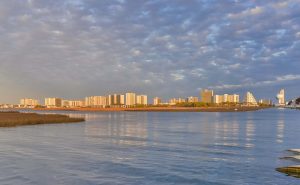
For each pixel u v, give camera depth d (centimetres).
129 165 3919
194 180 3259
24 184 3120
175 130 9125
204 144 5850
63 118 13175
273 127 10231
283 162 4112
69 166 3869
